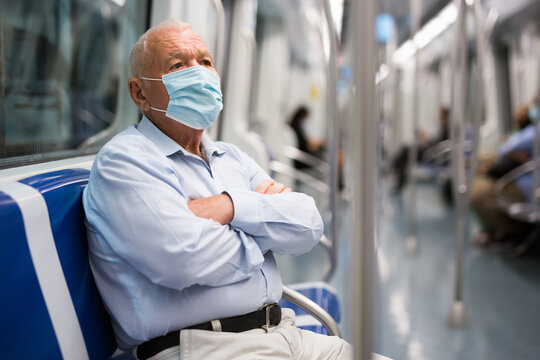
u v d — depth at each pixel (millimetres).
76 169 1236
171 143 1185
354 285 557
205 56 1200
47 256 916
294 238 1169
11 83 1455
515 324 2697
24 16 1531
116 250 1003
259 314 1142
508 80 5875
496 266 3910
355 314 556
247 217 1118
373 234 552
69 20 1779
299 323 1459
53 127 1660
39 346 869
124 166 1036
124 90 1934
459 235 2652
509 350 2365
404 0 5383
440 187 8258
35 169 1178
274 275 1195
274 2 4984
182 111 1153
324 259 3877
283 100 6012
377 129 547
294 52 8758
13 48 1481
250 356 1046
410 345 2436
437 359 2279
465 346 2418
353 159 554
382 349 2389
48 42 1666
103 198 1021
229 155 1367
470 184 2547
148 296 1027
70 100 1791
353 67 546
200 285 1062
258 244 1156
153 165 1077
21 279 843
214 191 1215
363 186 547
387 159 6301
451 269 3840
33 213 887
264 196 1161
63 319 938
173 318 1032
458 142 2547
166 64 1153
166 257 980
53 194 969
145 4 1929
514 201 4332
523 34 5199
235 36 2787
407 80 9625
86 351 1008
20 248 846
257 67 5512
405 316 2846
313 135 9531
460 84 2486
